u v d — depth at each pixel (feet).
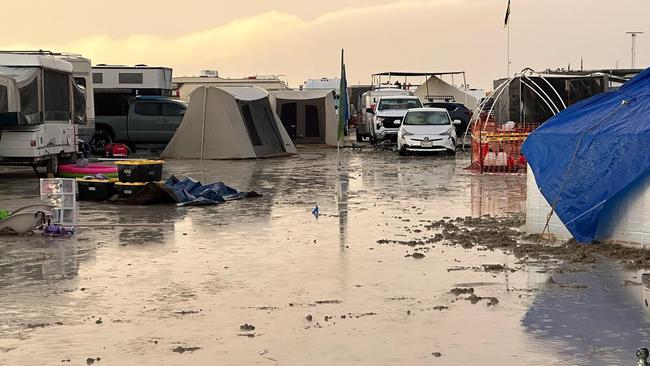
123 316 28.81
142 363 23.76
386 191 67.82
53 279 34.73
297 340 25.86
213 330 27.04
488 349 24.73
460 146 127.85
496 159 83.46
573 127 41.83
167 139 117.91
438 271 35.78
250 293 32.12
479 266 36.68
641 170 37.88
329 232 46.62
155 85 129.29
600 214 39.52
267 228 48.19
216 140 108.06
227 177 81.51
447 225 48.44
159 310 29.63
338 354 24.47
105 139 118.01
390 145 130.21
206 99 108.37
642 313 28.50
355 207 57.52
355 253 40.19
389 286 33.09
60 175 79.25
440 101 168.35
